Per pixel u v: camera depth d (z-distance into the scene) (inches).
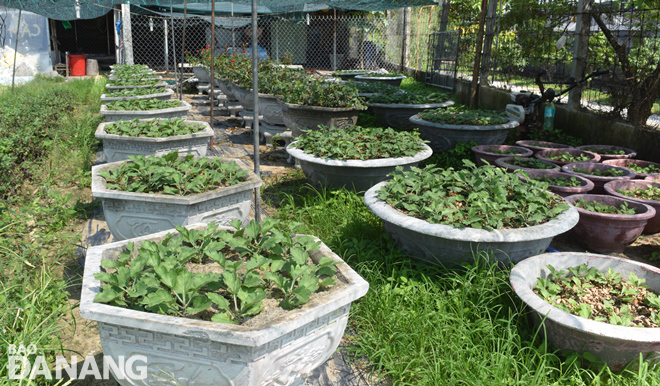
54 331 128.3
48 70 713.0
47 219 211.3
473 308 138.9
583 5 328.2
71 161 288.2
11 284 144.0
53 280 155.6
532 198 160.9
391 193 170.6
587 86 334.3
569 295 137.4
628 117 295.9
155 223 152.3
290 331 92.5
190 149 224.2
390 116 382.0
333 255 118.7
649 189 212.8
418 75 736.3
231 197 159.5
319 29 866.1
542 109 364.5
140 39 861.8
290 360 97.3
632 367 116.3
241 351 88.2
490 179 173.6
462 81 558.9
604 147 288.5
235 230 135.6
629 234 188.1
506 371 115.0
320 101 285.7
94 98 528.7
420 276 156.4
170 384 94.0
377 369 126.6
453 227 146.2
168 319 89.0
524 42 414.6
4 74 684.1
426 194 161.5
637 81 284.0
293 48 871.1
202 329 86.7
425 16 781.3
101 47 970.7
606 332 111.4
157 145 215.8
